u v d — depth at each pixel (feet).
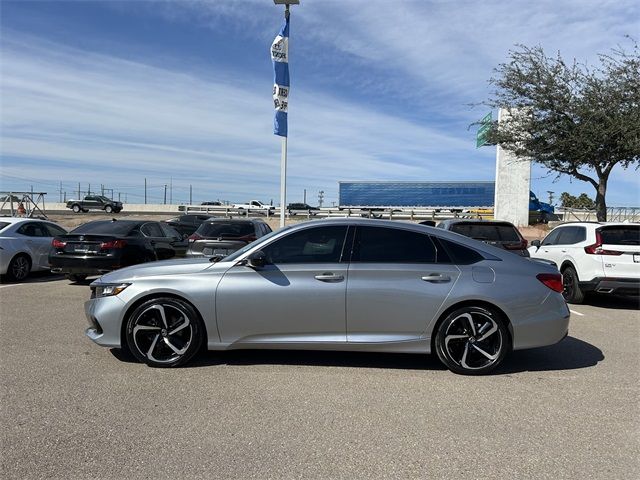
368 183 195.00
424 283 17.58
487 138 56.54
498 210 92.63
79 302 30.32
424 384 16.69
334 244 18.21
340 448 12.16
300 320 17.63
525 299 17.65
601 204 50.78
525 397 15.65
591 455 12.00
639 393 16.14
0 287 36.45
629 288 31.30
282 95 47.11
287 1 45.60
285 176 47.91
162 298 17.79
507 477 10.98
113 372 17.30
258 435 12.76
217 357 19.21
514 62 51.52
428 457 11.78
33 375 16.92
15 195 103.96
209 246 37.27
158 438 12.53
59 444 12.17
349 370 17.98
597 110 47.47
